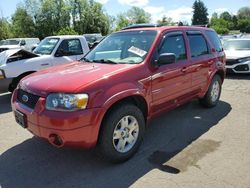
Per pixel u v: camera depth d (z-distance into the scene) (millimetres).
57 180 3652
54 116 3465
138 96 4152
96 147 3979
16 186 3539
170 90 4809
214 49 6266
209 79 6016
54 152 4395
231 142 4645
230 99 7395
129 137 4082
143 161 4062
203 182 3518
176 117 5879
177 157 4164
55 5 60438
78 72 4066
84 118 3484
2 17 48844
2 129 5445
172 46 4988
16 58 7672
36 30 59469
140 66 4266
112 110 3820
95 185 3525
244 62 10703
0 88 7320
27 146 4641
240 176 3629
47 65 8164
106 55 4914
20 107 3943
